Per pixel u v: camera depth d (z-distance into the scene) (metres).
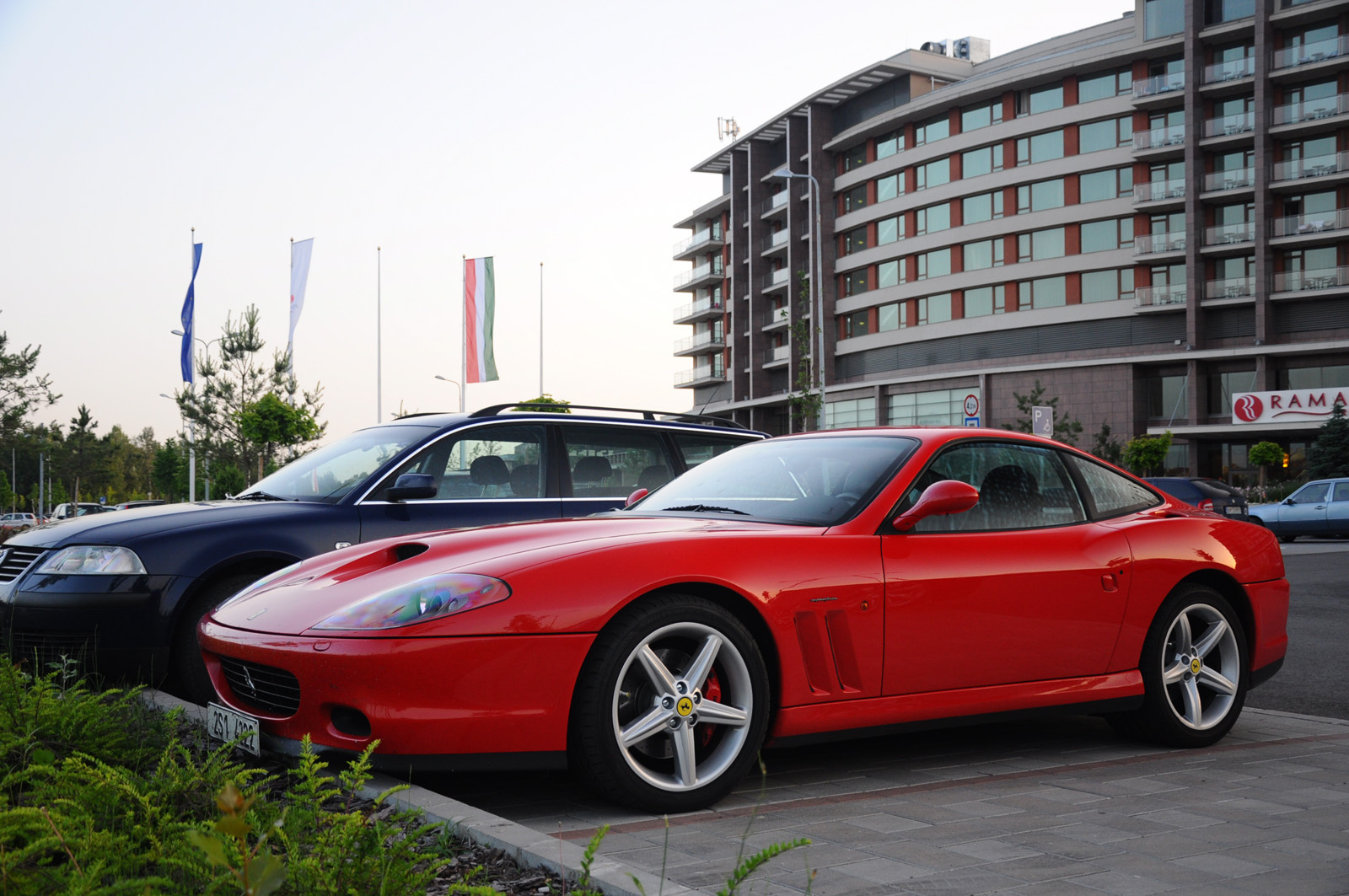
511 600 3.14
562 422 6.39
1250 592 4.68
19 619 5.07
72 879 2.12
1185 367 48.72
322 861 2.27
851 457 4.24
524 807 3.36
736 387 72.81
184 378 28.72
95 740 3.62
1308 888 2.57
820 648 3.54
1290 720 5.11
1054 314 51.75
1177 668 4.41
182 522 5.31
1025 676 3.99
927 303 57.09
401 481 5.55
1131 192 49.66
